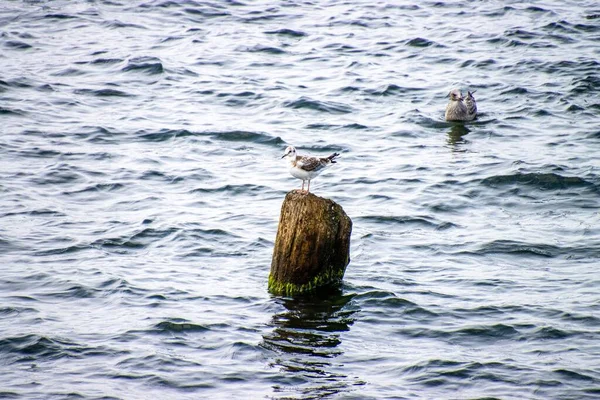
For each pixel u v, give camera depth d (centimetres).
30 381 1293
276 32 3741
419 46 3556
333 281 1652
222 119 2753
